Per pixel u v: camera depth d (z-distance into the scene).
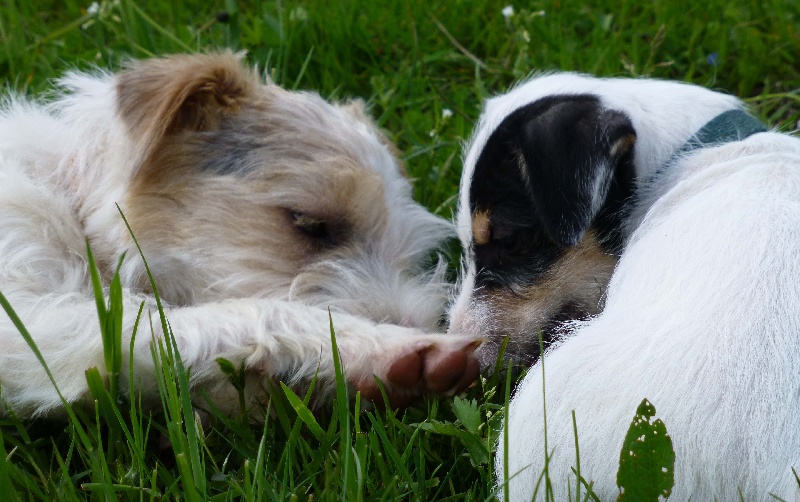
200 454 0.85
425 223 0.99
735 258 0.84
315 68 1.21
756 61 1.20
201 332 0.89
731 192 0.88
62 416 0.89
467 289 0.95
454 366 0.88
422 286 0.97
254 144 0.95
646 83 0.99
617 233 0.94
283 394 0.88
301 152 0.95
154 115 0.93
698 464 0.80
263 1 1.29
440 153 1.12
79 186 0.95
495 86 1.20
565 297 0.94
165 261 0.94
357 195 0.95
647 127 0.95
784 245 0.84
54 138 0.97
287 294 0.93
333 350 0.85
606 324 0.85
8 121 0.98
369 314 0.94
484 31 1.24
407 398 0.89
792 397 0.80
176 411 0.83
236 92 0.96
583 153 0.90
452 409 0.87
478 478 0.85
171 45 1.20
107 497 0.81
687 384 0.81
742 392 0.80
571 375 0.83
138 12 1.22
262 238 0.94
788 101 1.17
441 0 1.27
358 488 0.81
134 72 0.96
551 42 1.21
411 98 1.18
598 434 0.82
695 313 0.83
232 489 0.83
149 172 0.94
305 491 0.83
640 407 0.79
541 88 0.98
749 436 0.80
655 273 0.86
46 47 1.23
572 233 0.89
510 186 0.94
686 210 0.88
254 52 1.21
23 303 0.90
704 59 1.21
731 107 0.97
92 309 0.89
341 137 0.96
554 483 0.82
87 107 0.97
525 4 1.29
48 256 0.92
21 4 1.31
